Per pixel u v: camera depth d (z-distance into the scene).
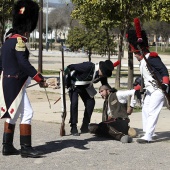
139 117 12.77
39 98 17.19
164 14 15.49
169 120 12.39
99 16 18.22
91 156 8.38
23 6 8.16
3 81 8.05
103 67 9.95
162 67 9.24
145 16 15.91
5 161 8.01
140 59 9.52
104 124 9.89
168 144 9.45
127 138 9.49
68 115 13.17
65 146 9.15
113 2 15.45
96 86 21.59
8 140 8.37
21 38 8.03
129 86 16.02
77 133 10.19
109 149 8.94
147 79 9.44
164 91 9.23
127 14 15.79
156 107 9.45
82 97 10.43
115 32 44.97
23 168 7.56
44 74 28.86
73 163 7.89
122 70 36.59
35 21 8.28
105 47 33.16
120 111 9.87
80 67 10.05
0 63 8.46
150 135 9.55
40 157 8.26
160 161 8.09
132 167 7.68
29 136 8.23
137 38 9.38
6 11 21.73
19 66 7.97
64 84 9.88
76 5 19.55
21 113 8.23
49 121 12.16
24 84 8.09
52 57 54.22
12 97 7.98
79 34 34.09
